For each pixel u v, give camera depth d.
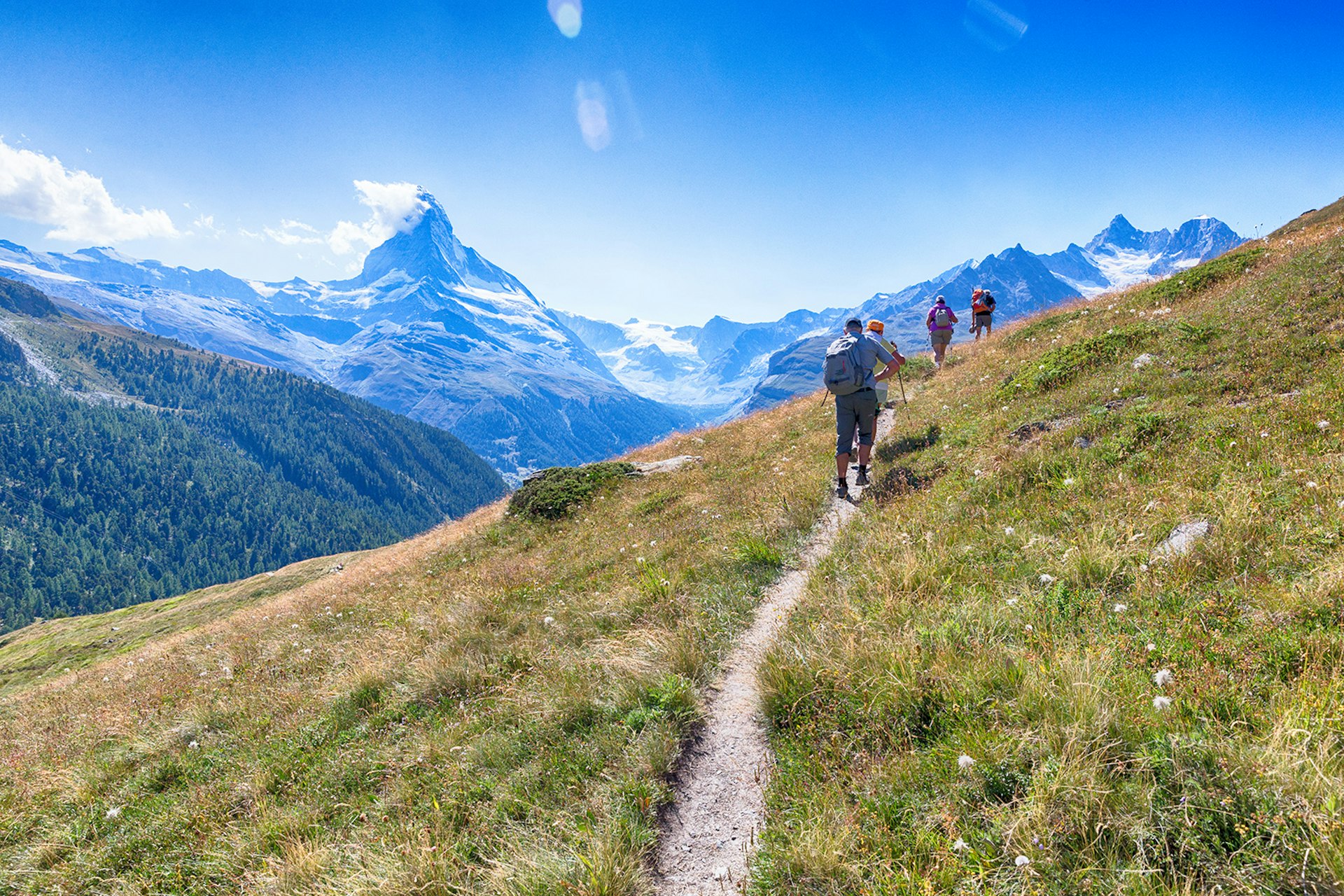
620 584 9.28
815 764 4.41
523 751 5.59
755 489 12.20
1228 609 4.51
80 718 11.20
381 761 6.21
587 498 17.33
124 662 17.64
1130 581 5.34
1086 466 7.78
